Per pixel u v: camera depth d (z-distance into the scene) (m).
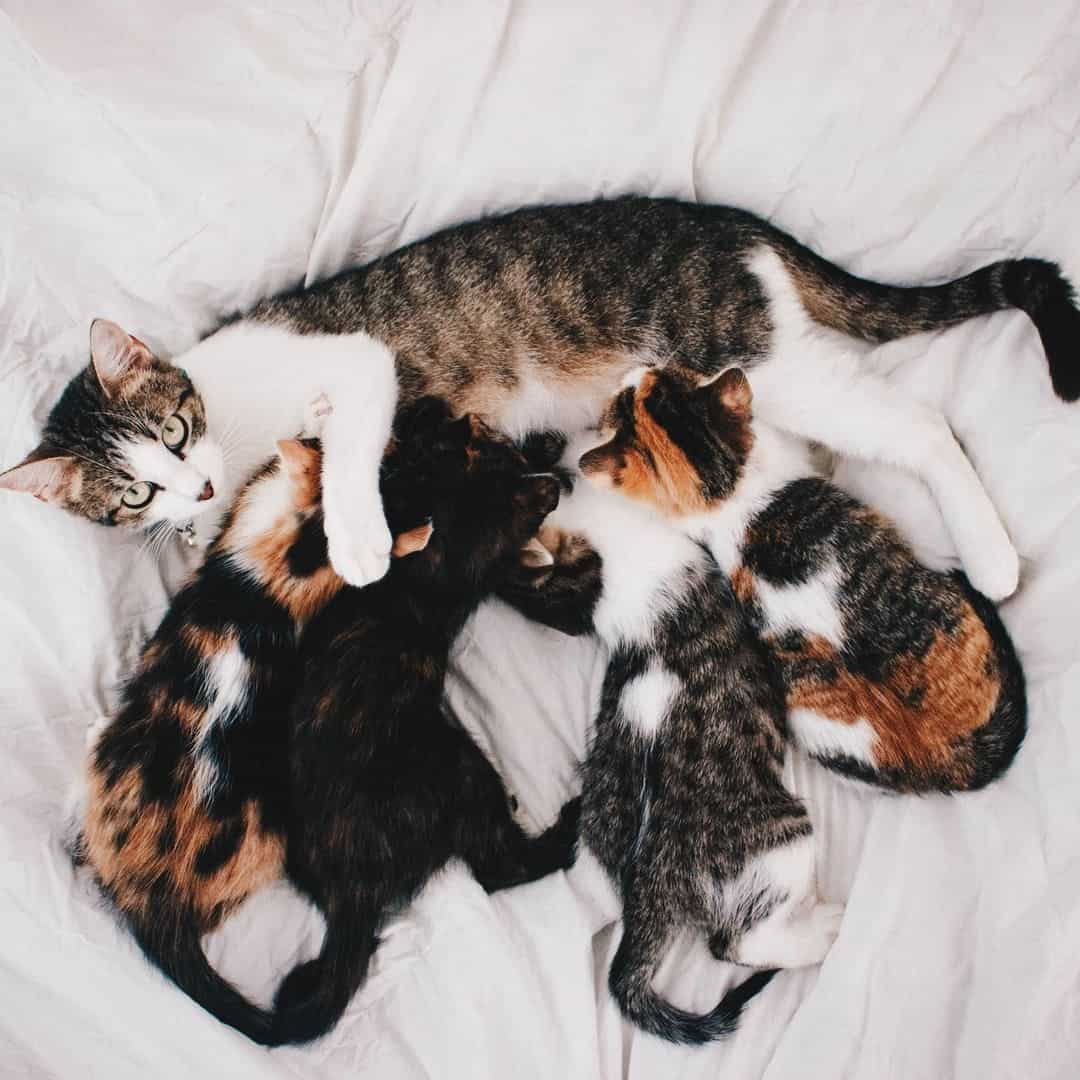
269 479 0.84
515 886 0.87
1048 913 0.76
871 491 0.88
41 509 0.83
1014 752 0.81
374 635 0.84
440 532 0.85
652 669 0.86
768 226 0.87
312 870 0.82
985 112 0.83
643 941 0.83
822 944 0.82
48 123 0.82
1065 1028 0.74
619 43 0.83
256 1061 0.80
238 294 0.88
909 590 0.82
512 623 0.94
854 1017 0.79
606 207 0.87
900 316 0.87
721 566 0.87
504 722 0.92
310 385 0.83
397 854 0.82
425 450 0.85
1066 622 0.81
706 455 0.83
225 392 0.83
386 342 0.85
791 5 0.82
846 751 0.85
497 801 0.87
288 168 0.85
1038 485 0.83
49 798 0.83
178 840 0.79
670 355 0.87
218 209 0.85
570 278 0.86
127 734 0.80
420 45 0.83
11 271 0.84
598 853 0.87
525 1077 0.81
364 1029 0.82
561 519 0.90
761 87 0.85
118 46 0.80
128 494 0.81
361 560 0.78
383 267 0.86
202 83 0.82
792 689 0.85
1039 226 0.84
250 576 0.82
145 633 0.87
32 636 0.84
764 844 0.83
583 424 0.93
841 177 0.86
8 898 0.80
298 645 0.83
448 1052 0.82
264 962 0.84
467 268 0.86
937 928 0.79
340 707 0.82
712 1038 0.81
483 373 0.88
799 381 0.86
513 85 0.84
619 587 0.88
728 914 0.83
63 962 0.79
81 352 0.86
